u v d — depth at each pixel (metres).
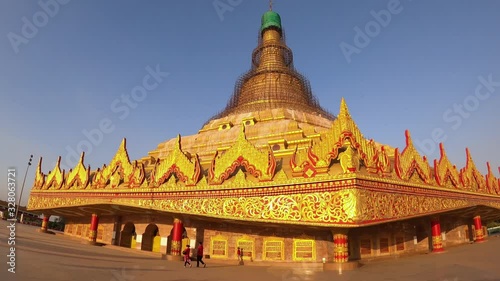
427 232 24.34
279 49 48.19
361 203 16.44
